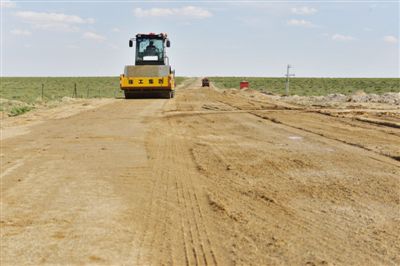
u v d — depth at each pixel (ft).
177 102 112.06
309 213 23.75
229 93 177.58
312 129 57.57
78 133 53.52
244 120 69.00
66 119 70.03
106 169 34.19
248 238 20.29
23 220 22.79
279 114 78.84
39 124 63.21
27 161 37.09
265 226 21.81
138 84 125.49
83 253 18.74
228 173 32.81
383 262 17.69
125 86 125.70
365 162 36.24
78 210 24.38
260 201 25.89
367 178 30.96
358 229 21.36
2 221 22.63
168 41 131.85
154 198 26.68
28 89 213.05
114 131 55.36
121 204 25.49
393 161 36.68
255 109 90.33
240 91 202.69
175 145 45.32
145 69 125.29
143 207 24.97
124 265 17.57
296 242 19.77
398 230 21.22
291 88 291.58
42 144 45.52
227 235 20.68
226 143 46.52
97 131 55.31
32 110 89.66
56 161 37.09
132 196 27.09
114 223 22.36
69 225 22.07
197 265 17.54
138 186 29.37
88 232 21.13
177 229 21.53
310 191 27.84
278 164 35.63
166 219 22.99
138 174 32.68
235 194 27.37
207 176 32.04
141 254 18.62
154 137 50.65
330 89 269.23
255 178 31.24
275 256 18.30
